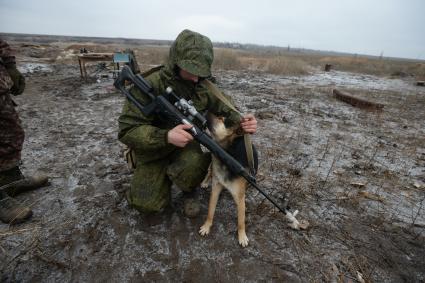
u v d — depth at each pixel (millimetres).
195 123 2145
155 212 2463
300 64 18922
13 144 2480
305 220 2660
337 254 2293
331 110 7113
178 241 2334
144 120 2264
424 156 4379
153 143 2104
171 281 1985
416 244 2443
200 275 2039
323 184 3318
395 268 2188
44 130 4695
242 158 2238
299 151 4293
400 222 2744
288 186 3215
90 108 6188
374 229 2613
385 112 7289
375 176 3627
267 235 2457
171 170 2404
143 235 2379
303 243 2387
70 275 1988
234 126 2184
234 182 2197
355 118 6449
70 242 2264
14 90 2611
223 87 9898
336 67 23938
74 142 4219
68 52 18828
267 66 17719
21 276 1956
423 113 7367
